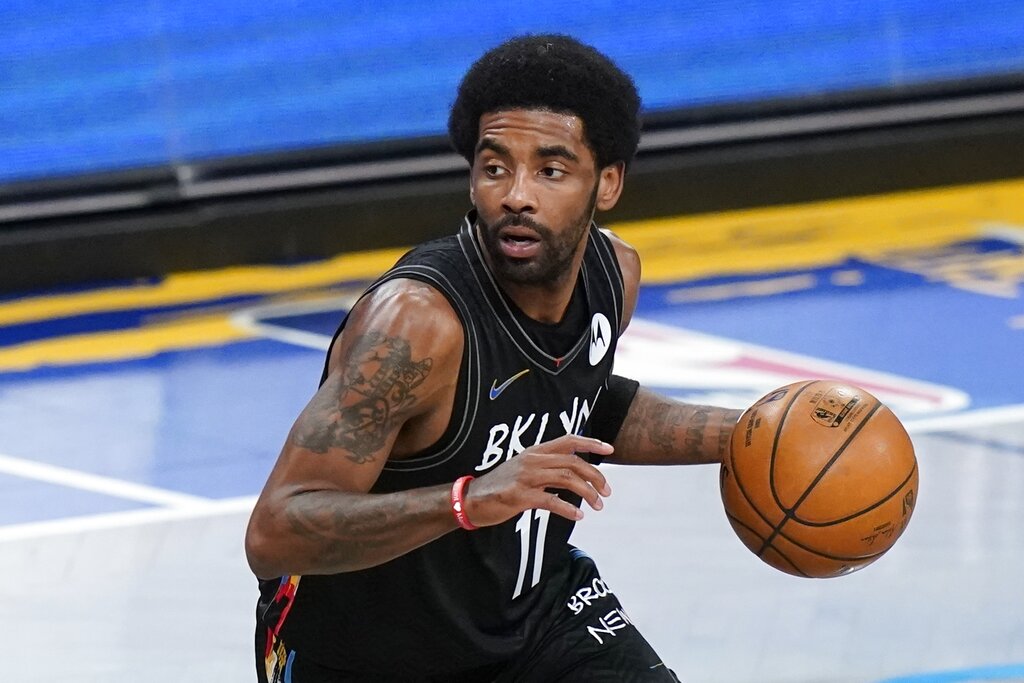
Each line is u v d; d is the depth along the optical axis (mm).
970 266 26328
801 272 26359
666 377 21641
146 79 26656
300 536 7449
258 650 9406
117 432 20375
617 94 7996
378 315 7734
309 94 27172
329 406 7621
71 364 23250
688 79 28312
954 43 29109
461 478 7434
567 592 9641
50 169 26438
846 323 23922
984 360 22047
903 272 26172
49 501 17906
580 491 7289
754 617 14328
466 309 7945
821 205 29359
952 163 29594
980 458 18188
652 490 17516
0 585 15531
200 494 18094
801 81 28703
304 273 27031
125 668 13656
